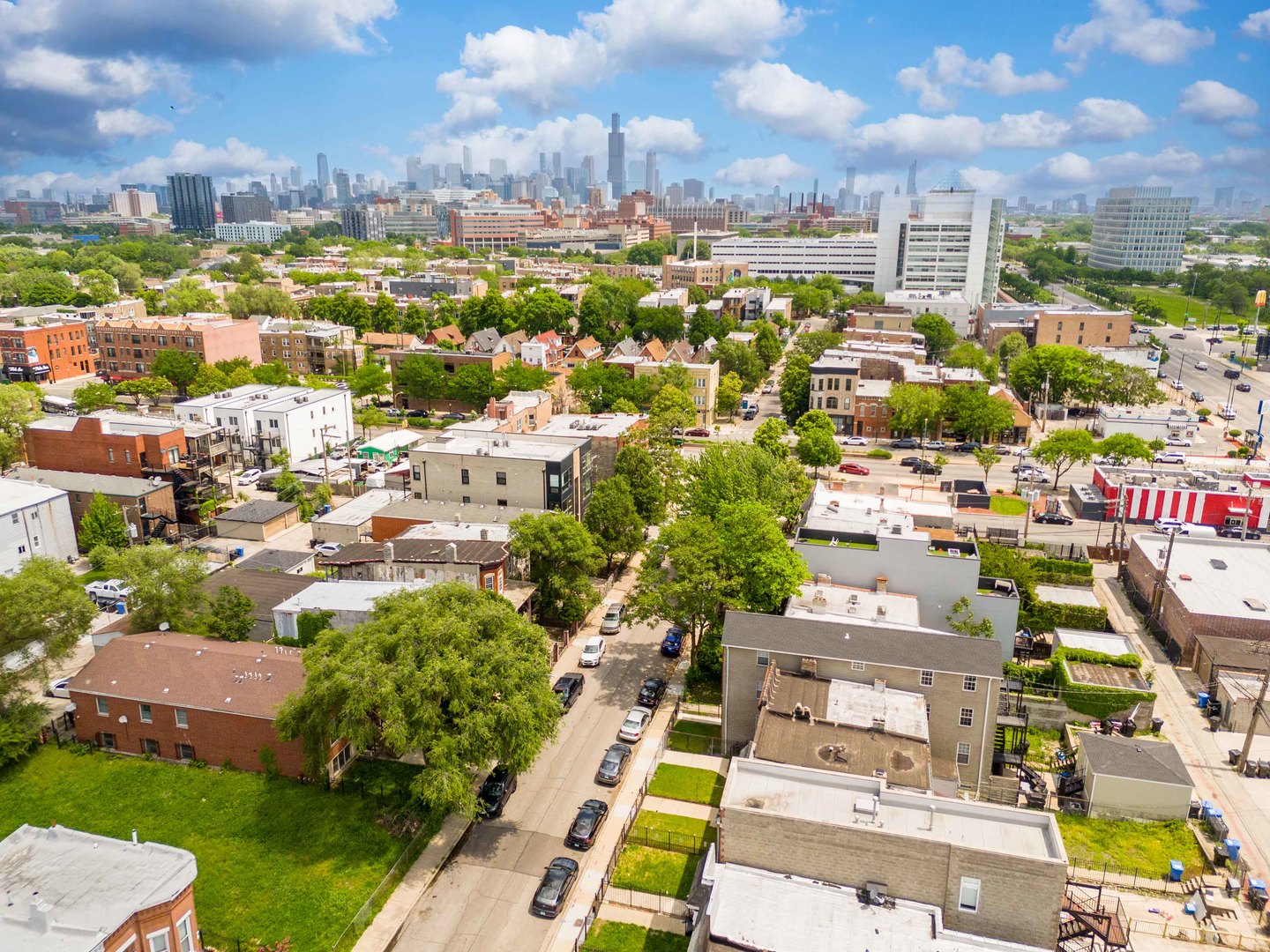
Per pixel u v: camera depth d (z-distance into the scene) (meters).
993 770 58.97
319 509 110.75
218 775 57.78
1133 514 110.56
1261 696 60.50
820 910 39.16
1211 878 51.28
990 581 73.94
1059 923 39.44
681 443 147.62
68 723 64.12
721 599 69.19
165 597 68.81
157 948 40.25
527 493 92.75
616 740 63.59
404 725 50.34
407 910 47.34
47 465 109.19
